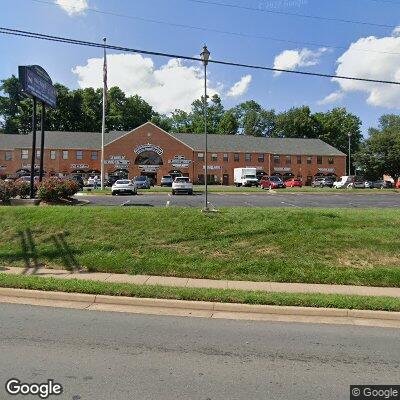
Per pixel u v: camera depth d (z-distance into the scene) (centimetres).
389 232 1256
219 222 1350
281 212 1472
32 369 495
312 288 939
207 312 779
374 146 7562
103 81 4050
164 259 1115
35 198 2145
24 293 861
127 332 648
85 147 7088
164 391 443
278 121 10375
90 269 1074
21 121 9225
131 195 3603
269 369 511
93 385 454
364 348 596
